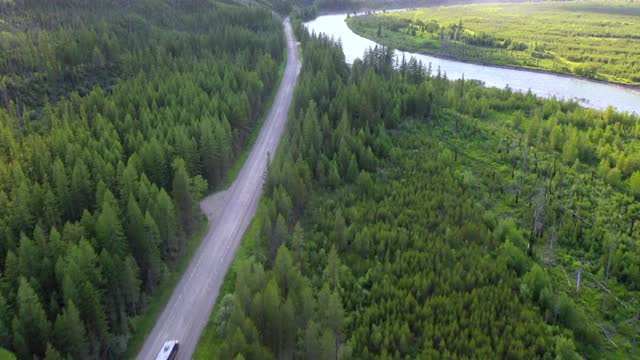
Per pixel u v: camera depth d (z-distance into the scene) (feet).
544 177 341.62
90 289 196.95
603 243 271.49
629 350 215.51
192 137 327.06
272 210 267.59
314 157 324.60
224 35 582.76
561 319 222.48
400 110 409.69
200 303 234.17
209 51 534.78
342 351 193.06
